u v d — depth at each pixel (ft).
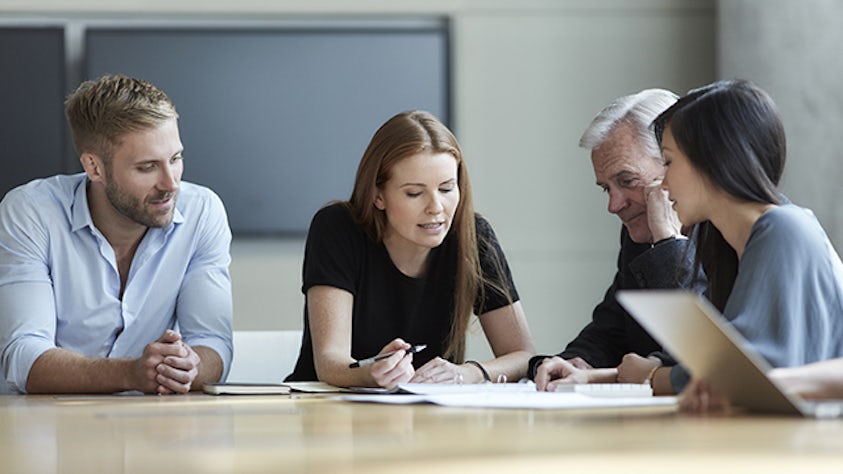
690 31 18.94
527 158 18.80
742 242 5.91
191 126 18.48
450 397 6.45
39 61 18.34
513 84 18.81
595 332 10.09
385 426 4.64
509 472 2.87
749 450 3.34
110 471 3.16
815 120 16.34
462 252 9.81
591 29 18.90
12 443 4.18
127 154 9.74
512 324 10.16
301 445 3.84
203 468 3.15
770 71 17.06
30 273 9.87
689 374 5.72
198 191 10.66
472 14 18.79
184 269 10.46
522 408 5.64
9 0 18.28
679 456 3.19
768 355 5.21
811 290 5.33
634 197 9.43
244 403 6.90
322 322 9.43
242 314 18.52
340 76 18.65
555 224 18.81
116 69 18.38
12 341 9.55
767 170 5.98
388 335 9.90
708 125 5.94
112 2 18.44
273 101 18.58
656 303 4.53
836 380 4.99
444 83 18.75
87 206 10.18
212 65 18.53
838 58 16.12
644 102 9.50
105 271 10.25
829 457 3.14
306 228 18.57
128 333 10.35
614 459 3.14
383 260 9.79
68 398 8.18
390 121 9.56
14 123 18.26
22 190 10.22
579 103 18.88
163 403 7.08
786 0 16.87
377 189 9.58
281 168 18.58
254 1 18.54
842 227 16.02
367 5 18.67
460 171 9.73
